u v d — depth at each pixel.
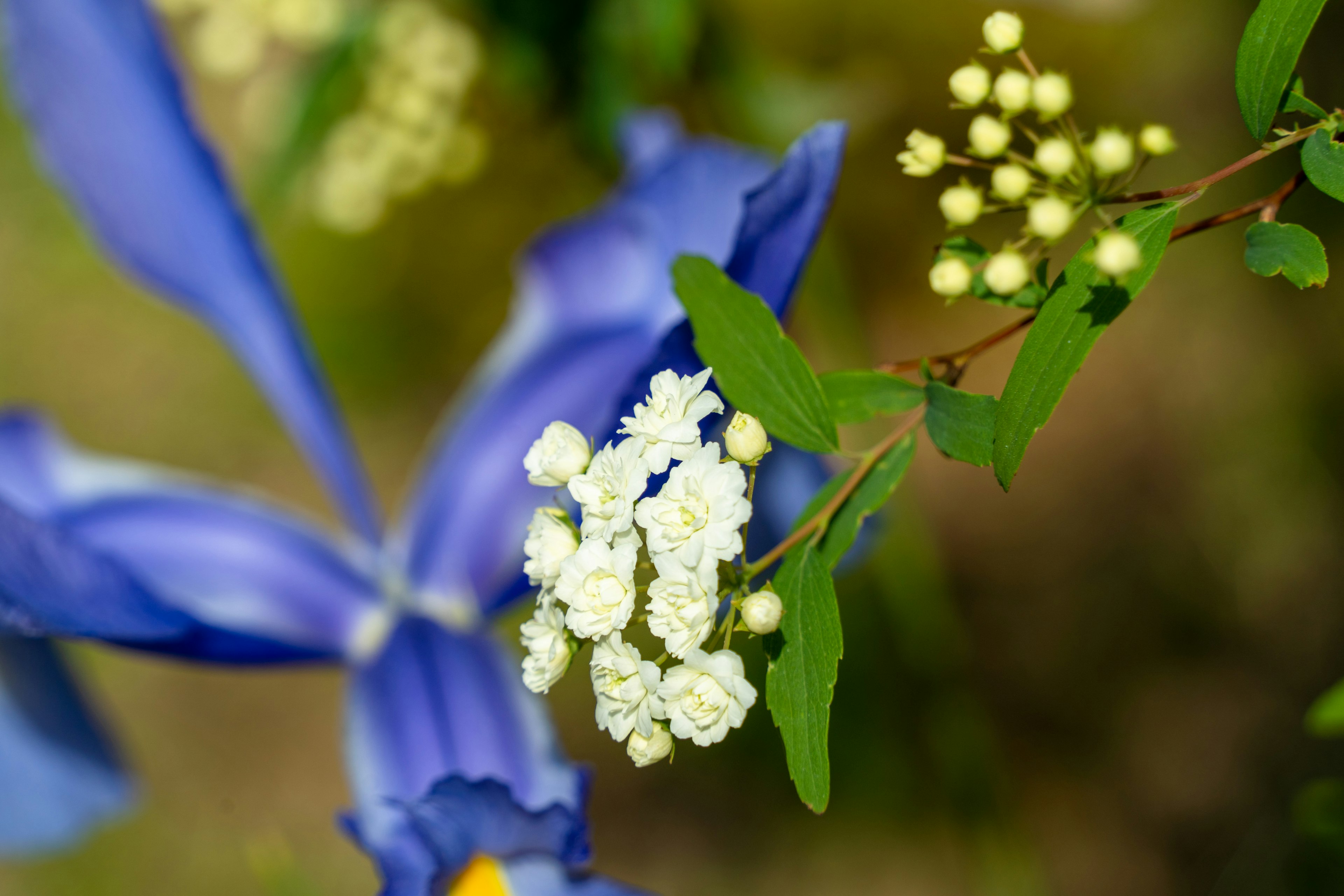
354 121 0.56
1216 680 0.97
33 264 1.07
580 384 0.41
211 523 0.41
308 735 1.00
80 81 0.38
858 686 0.90
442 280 1.00
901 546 0.61
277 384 0.40
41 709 0.40
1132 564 1.01
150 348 1.09
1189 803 0.94
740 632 0.29
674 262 0.31
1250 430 1.00
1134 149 0.29
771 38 0.80
